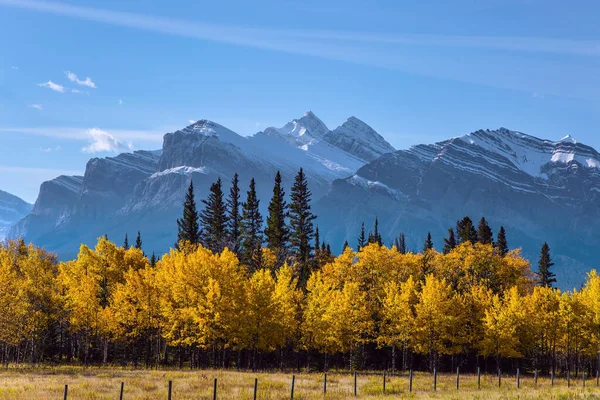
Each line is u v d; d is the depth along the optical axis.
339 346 75.88
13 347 79.56
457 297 79.81
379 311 82.12
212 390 42.94
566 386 54.84
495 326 76.94
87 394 39.56
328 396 42.34
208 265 70.25
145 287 70.88
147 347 79.75
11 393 39.25
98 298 76.25
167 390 42.56
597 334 76.06
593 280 81.31
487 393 41.88
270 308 69.69
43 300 73.19
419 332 75.69
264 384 47.09
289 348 87.00
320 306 74.88
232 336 67.62
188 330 69.25
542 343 82.00
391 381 56.31
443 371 85.62
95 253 84.94
